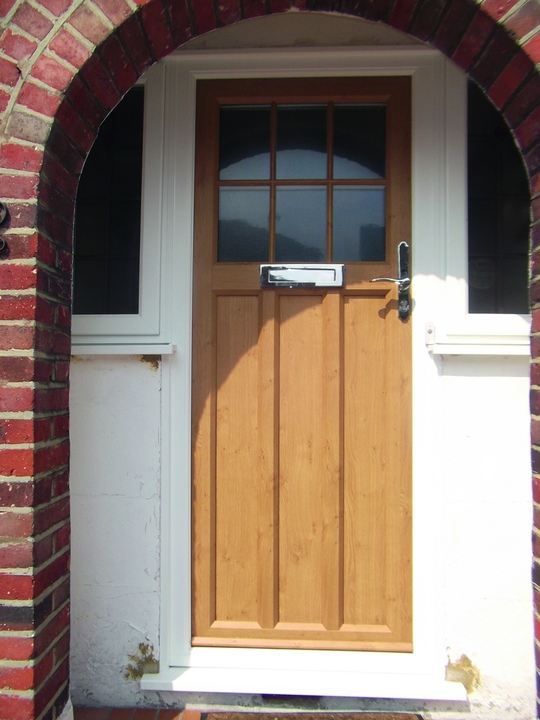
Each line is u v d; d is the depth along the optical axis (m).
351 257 2.04
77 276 2.07
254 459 2.01
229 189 2.07
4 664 1.35
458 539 1.88
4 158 1.38
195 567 1.99
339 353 1.98
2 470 1.36
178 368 1.97
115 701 1.92
